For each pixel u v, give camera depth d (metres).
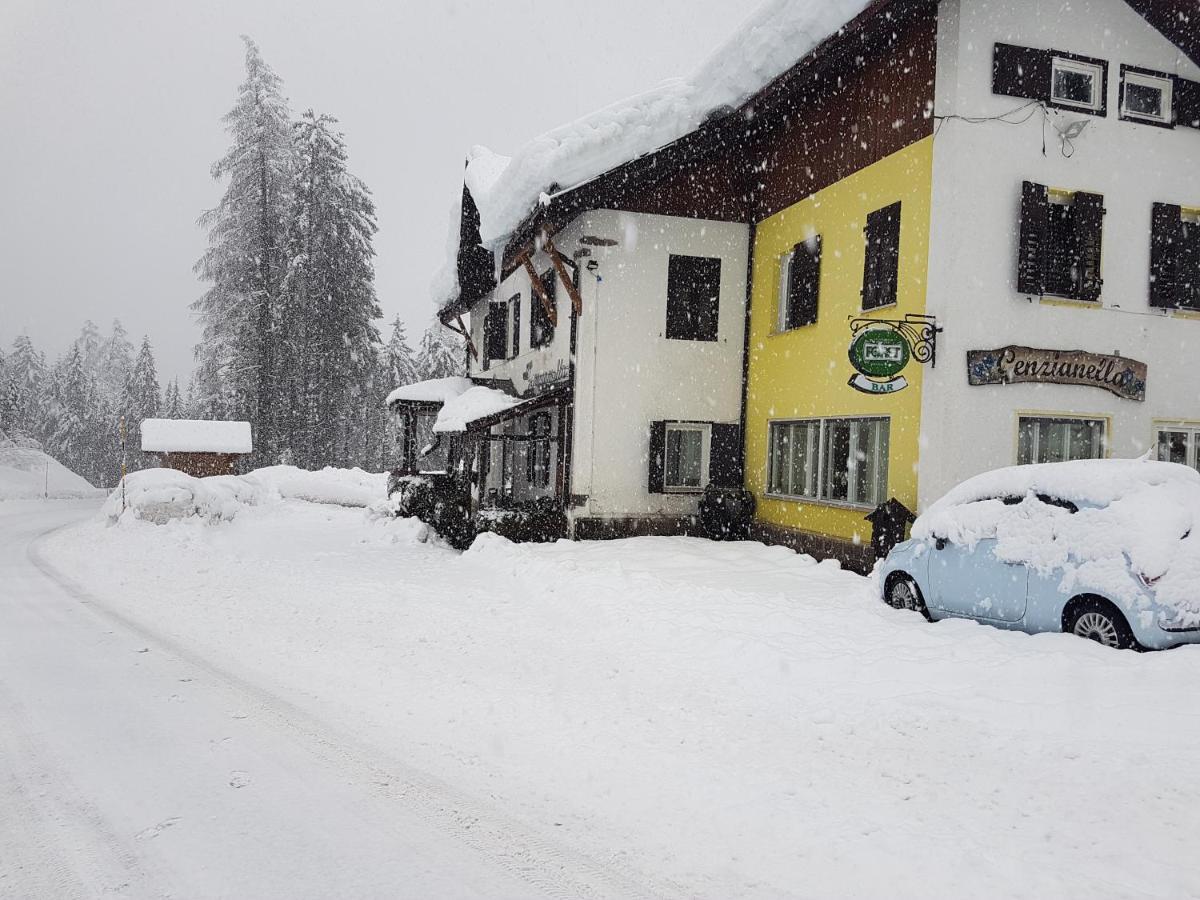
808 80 13.99
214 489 20.05
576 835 3.82
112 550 14.87
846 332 13.72
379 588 10.96
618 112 16.23
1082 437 12.02
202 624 8.70
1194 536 6.55
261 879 3.38
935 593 8.34
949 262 11.31
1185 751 4.70
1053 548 7.12
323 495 29.00
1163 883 3.30
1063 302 11.77
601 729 5.34
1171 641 6.23
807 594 10.25
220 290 39.91
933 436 11.42
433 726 5.40
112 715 5.59
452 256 24.95
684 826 3.91
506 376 22.81
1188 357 12.46
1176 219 12.41
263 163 38.50
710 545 15.24
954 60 11.42
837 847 3.65
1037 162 11.72
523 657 7.35
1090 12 12.04
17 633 8.24
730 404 17.14
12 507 30.23
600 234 16.55
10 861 3.54
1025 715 5.39
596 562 12.77
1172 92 12.43
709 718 5.61
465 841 3.75
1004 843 3.68
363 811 4.07
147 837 3.77
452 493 18.89
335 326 37.97
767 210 16.55
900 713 5.59
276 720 5.50
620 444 16.61
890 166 12.72
